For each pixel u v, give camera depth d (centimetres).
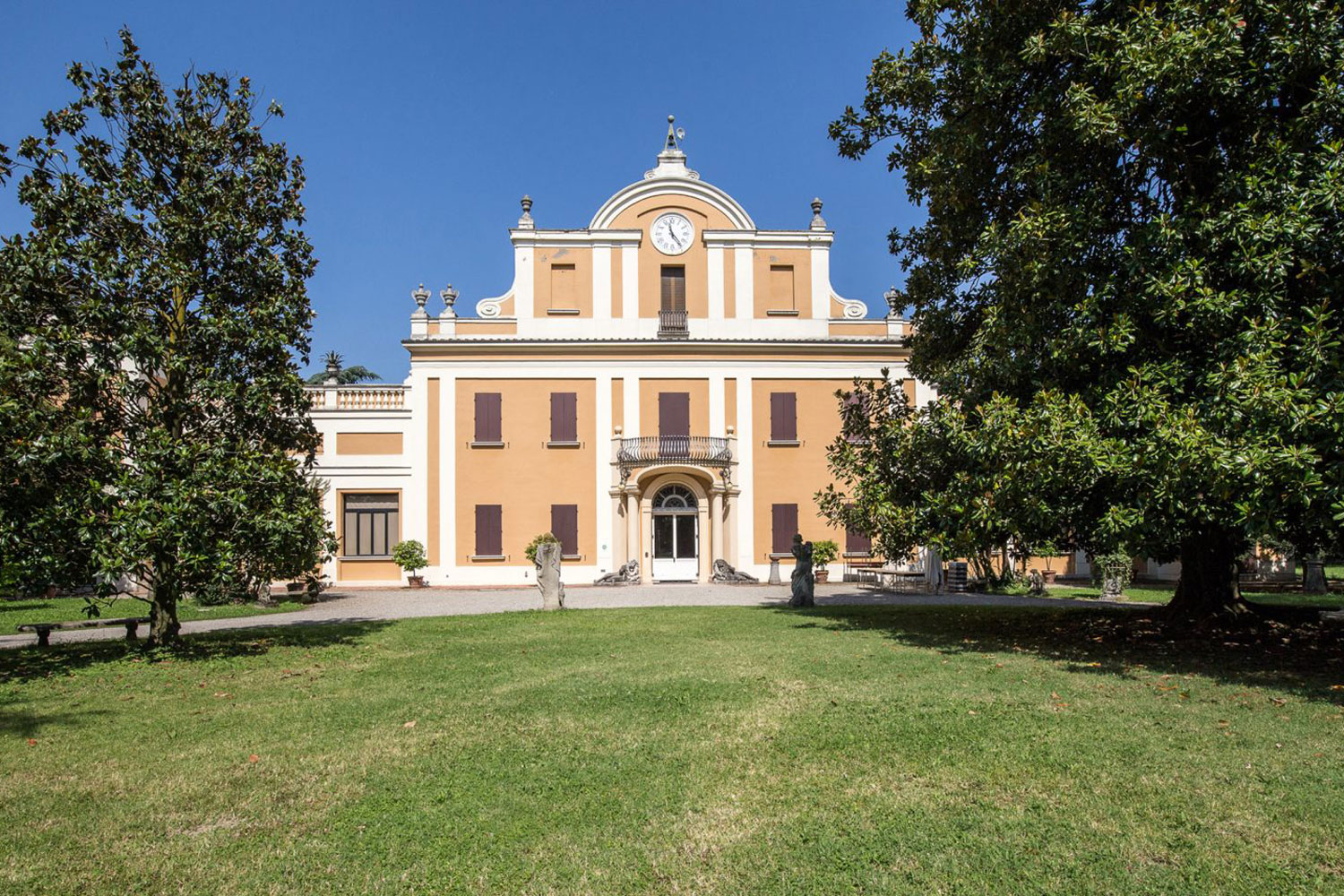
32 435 905
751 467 2689
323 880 370
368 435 2647
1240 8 802
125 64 1041
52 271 960
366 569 2619
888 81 1129
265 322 1066
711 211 2784
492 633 1152
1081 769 493
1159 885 355
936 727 584
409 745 567
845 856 385
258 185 1109
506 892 359
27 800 470
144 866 384
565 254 2742
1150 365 835
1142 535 820
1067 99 891
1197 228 811
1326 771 484
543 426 2672
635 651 948
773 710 641
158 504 937
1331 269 775
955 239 1155
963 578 2256
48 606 1936
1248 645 958
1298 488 691
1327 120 780
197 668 897
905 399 1304
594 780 487
